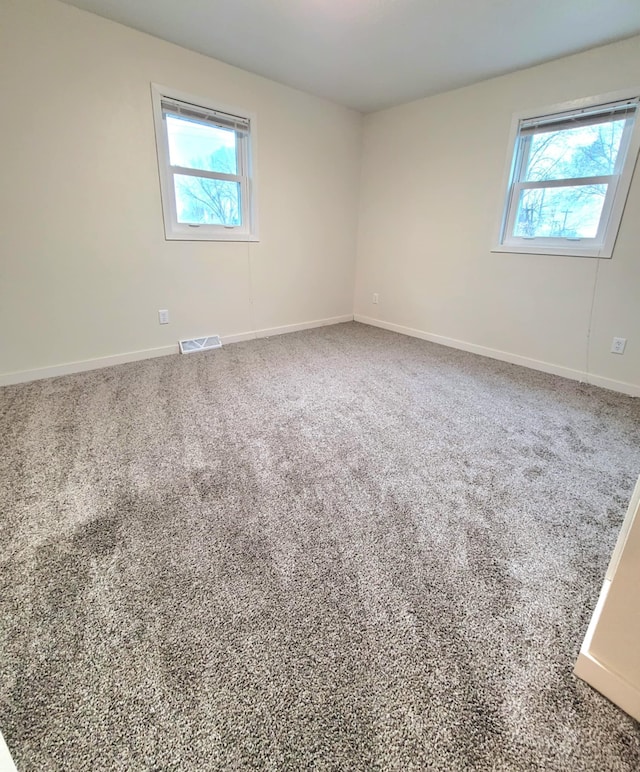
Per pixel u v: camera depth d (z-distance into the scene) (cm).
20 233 244
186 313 336
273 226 368
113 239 280
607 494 166
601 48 246
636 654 84
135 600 114
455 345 376
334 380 287
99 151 259
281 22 234
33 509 149
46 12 222
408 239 396
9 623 106
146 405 238
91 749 80
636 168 245
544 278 303
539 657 101
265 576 123
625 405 254
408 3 210
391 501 159
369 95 347
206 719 86
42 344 269
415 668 97
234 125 313
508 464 186
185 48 273
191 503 154
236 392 261
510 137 300
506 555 133
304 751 81
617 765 80
